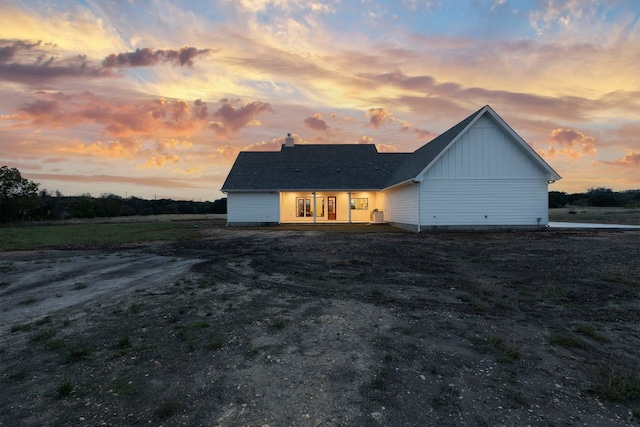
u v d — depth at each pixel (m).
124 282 7.34
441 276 7.45
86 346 3.98
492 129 17.73
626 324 4.54
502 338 4.07
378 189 25.22
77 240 16.12
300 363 3.46
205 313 5.09
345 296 5.91
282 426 2.48
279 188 24.88
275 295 6.04
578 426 2.47
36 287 7.04
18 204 33.34
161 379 3.20
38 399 2.89
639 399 2.83
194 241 15.23
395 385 3.04
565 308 5.21
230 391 2.96
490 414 2.62
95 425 2.51
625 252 10.28
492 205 17.83
